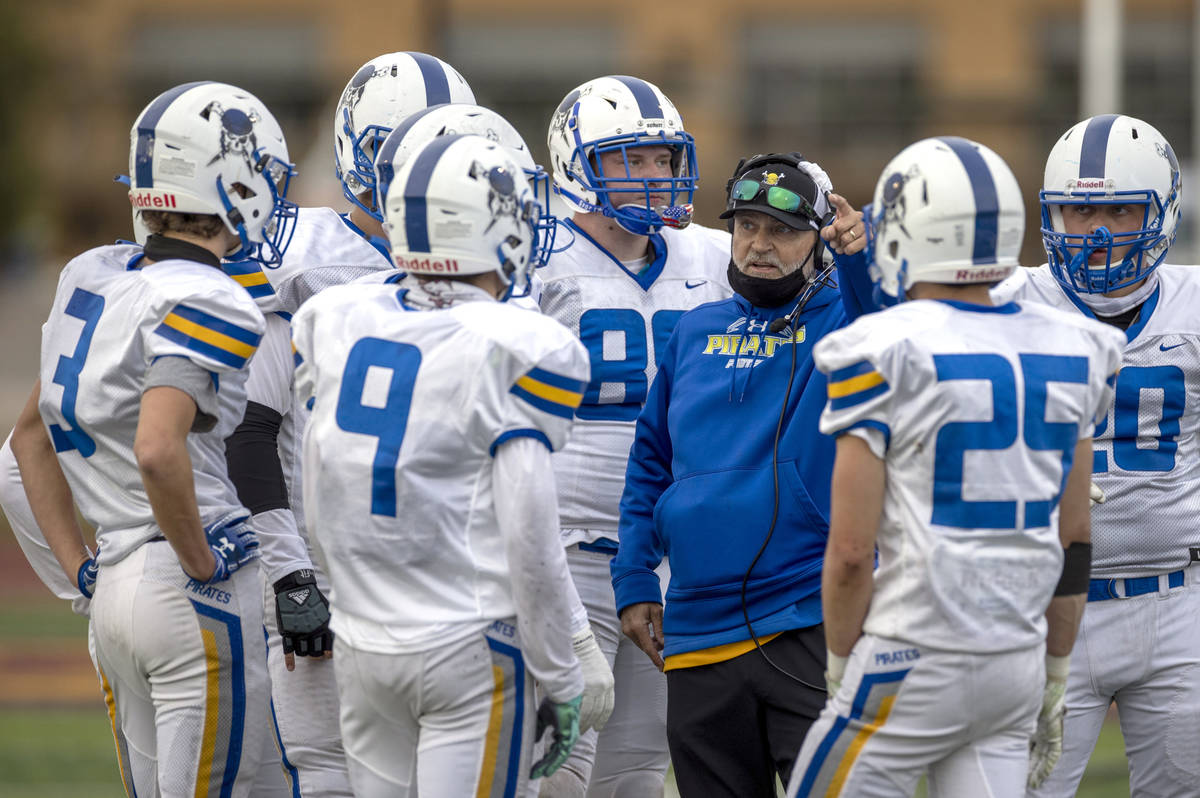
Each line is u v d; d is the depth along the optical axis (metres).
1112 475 13.75
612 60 89.69
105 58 91.81
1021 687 10.40
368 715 10.88
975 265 10.34
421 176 10.72
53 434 11.89
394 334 10.60
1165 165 13.66
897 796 10.52
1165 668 13.81
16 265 87.69
